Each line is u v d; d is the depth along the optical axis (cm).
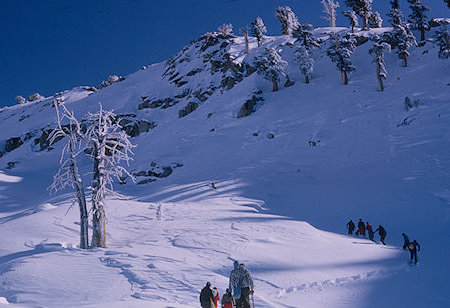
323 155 4509
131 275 1167
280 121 5831
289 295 1072
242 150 5362
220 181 4419
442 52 5766
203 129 6675
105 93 11856
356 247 1770
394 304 991
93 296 946
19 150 8838
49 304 856
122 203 3394
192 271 1221
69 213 2831
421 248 1844
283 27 10856
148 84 11225
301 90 6712
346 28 9300
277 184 3978
